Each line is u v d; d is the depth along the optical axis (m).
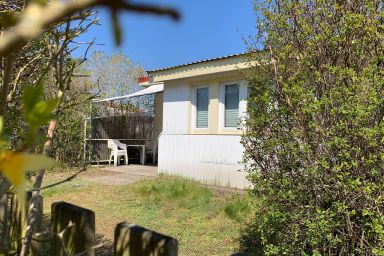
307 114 3.39
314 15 3.73
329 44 3.53
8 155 0.46
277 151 3.72
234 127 9.85
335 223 3.18
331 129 3.23
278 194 3.54
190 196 7.90
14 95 1.91
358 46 3.43
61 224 2.48
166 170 11.64
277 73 3.78
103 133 15.12
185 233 5.78
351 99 3.12
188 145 10.93
